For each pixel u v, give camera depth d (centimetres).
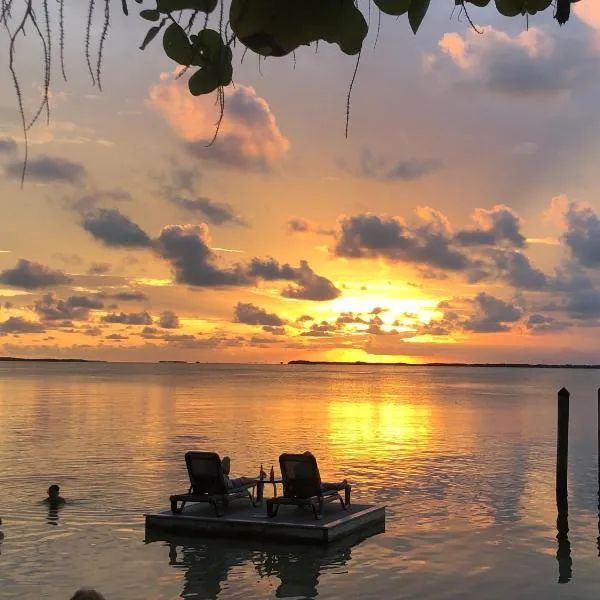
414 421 5206
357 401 7869
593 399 8806
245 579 1377
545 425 4941
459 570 1453
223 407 6519
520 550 1606
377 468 2853
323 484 1786
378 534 1719
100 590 1304
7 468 2698
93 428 4372
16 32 98
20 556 1502
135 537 1655
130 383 13075
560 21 117
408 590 1331
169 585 1334
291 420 5169
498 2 118
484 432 4419
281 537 1616
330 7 103
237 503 1850
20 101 103
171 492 2205
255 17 103
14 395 8312
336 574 1412
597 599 1289
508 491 2331
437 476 2648
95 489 2250
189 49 107
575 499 2191
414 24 106
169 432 4178
